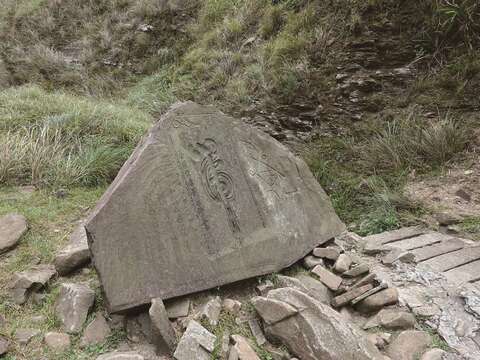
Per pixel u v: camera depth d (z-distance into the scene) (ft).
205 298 8.49
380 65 19.81
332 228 11.57
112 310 7.37
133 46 32.32
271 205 10.52
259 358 7.12
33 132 15.57
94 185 14.16
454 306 8.82
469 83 17.40
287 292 8.07
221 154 10.19
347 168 16.57
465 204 13.62
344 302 8.91
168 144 9.23
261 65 22.86
